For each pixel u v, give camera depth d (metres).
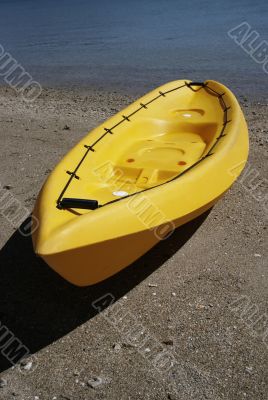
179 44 14.34
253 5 20.05
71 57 14.24
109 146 4.48
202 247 3.94
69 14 26.34
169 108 5.55
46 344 3.06
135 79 11.02
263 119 7.44
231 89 9.51
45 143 6.50
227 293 3.39
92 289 3.52
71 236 2.84
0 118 8.07
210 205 3.72
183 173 3.64
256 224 4.22
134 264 3.76
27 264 3.85
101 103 9.13
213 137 4.63
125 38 16.55
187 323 3.16
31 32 20.64
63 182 3.65
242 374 2.75
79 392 2.71
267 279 3.50
